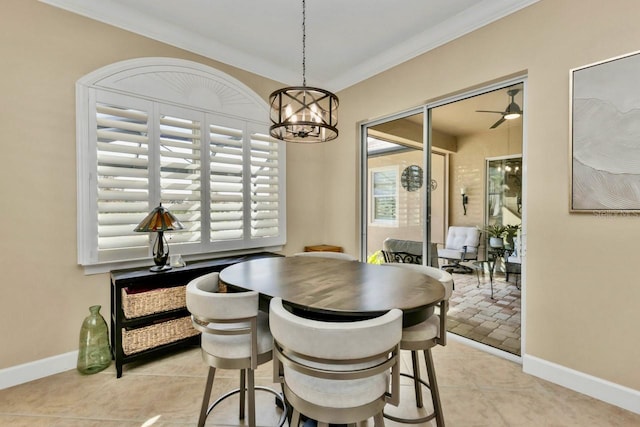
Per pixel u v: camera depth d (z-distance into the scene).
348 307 1.23
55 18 2.17
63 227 2.22
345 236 3.78
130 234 2.47
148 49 2.59
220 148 2.99
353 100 3.61
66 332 2.26
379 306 1.25
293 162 3.70
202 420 1.62
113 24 2.40
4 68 1.99
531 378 2.18
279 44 2.94
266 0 2.30
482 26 2.43
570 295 2.04
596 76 1.88
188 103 2.78
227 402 1.92
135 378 2.17
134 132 2.52
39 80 2.11
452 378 2.19
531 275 2.22
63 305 2.24
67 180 2.23
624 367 1.83
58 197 2.20
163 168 2.65
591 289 1.95
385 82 3.23
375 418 1.22
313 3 2.33
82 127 2.26
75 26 2.24
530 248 2.22
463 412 1.82
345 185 3.76
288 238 3.66
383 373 1.22
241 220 3.16
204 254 2.96
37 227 2.12
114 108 2.39
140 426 1.70
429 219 3.02
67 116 2.22
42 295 2.16
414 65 2.95
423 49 2.84
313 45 2.96
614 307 1.86
